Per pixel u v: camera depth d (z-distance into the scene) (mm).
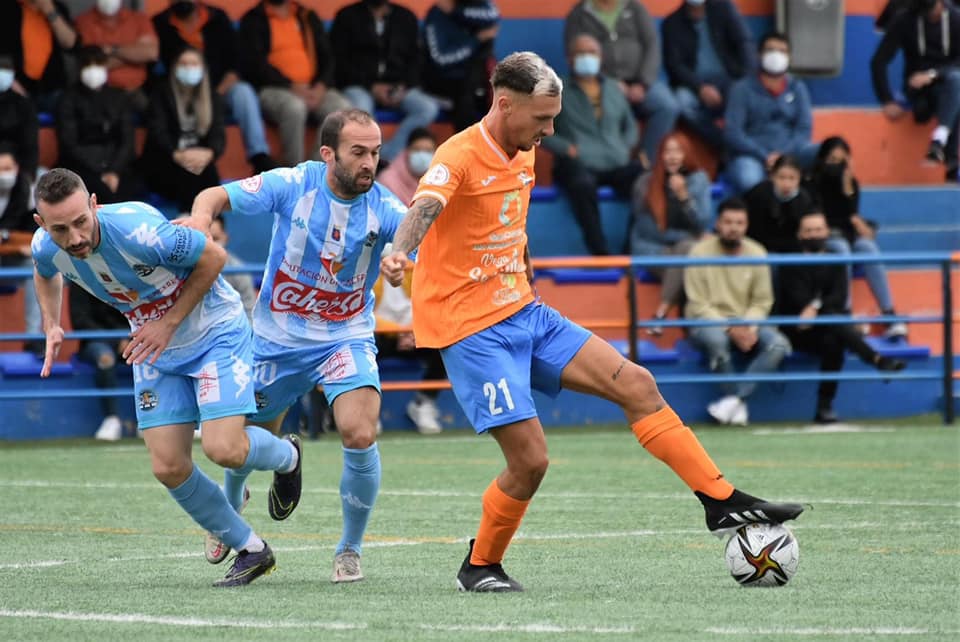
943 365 49031
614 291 52781
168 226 19484
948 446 41562
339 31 54312
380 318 47812
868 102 64375
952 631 15945
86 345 45781
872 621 16594
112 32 52594
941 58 61219
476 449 42094
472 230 19078
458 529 26328
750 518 19094
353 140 20672
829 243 51344
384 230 21375
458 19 54812
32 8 51562
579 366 19297
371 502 20516
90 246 18844
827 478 34062
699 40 57781
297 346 21516
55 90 52250
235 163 54062
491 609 17672
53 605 18344
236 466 20203
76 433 46812
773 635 15719
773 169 50844
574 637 15703
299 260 21172
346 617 17172
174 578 20828
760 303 49156
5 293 48250
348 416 20641
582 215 53125
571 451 41219
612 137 54625
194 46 52031
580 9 56500
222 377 20141
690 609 17531
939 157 60031
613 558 22344
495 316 19219
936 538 24312
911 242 58781
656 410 19281
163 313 20109
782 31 61656
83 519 28078
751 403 50844
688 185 52438
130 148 49062
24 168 48094
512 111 18812
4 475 36094
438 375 47594
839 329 49094
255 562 20172
